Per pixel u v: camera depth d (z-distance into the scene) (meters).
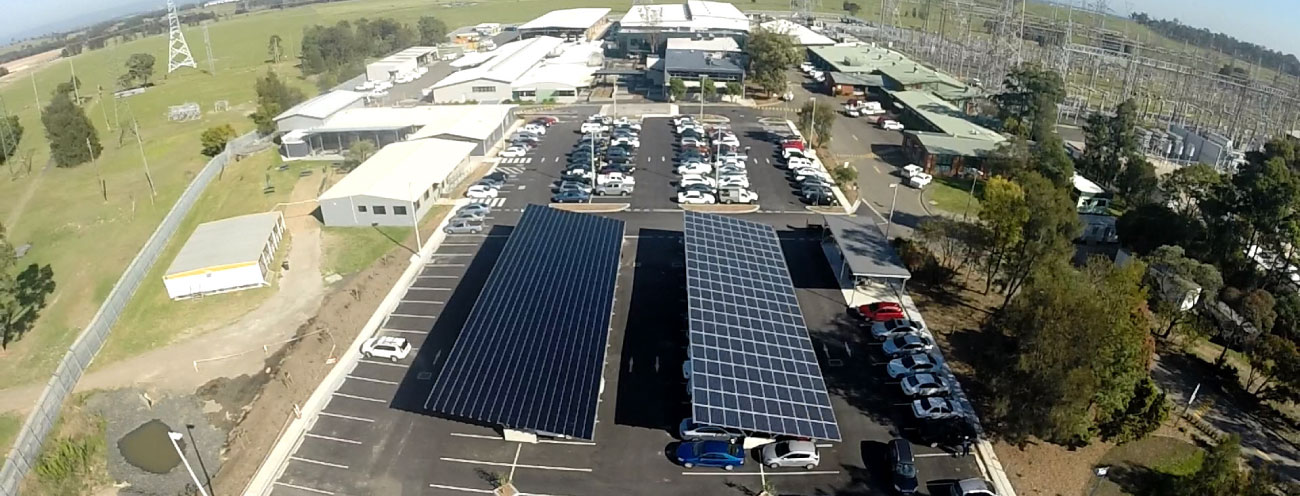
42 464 40.59
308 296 58.44
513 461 40.19
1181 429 44.19
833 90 136.50
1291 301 55.50
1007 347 41.00
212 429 44.12
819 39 182.25
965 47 174.88
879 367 49.16
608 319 49.00
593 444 41.44
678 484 38.69
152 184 86.62
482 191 80.00
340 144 98.31
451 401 39.53
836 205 78.94
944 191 84.62
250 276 59.38
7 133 101.75
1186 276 55.62
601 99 130.88
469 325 46.81
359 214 72.00
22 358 50.66
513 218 74.44
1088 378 36.53
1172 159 108.38
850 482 39.06
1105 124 88.75
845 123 117.19
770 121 116.12
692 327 45.31
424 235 70.19
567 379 42.00
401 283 60.28
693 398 38.66
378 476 39.16
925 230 58.56
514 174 88.56
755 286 52.81
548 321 48.00
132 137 111.81
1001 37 152.88
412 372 48.12
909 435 42.62
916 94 124.12
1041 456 41.28
